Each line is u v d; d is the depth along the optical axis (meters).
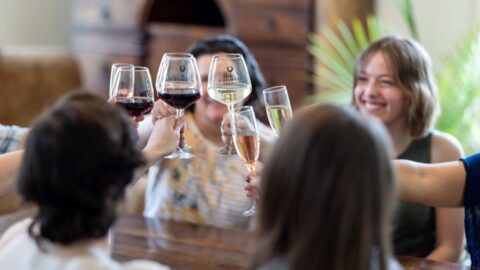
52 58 3.24
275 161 0.99
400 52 2.21
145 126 1.89
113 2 4.32
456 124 3.31
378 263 0.98
